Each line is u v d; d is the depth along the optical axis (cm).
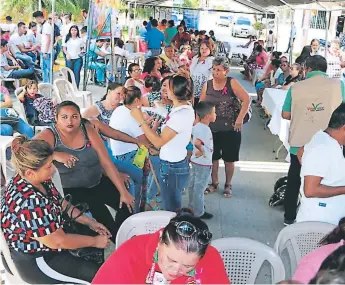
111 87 405
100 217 314
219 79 436
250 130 762
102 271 181
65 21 1211
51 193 244
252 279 221
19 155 224
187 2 2586
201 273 180
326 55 870
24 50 991
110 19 897
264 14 2088
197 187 398
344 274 140
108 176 318
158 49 1227
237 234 391
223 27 2709
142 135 368
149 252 179
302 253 243
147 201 406
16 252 226
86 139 306
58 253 238
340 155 264
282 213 437
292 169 391
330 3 913
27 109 555
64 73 810
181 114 319
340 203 270
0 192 255
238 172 550
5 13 1464
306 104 374
